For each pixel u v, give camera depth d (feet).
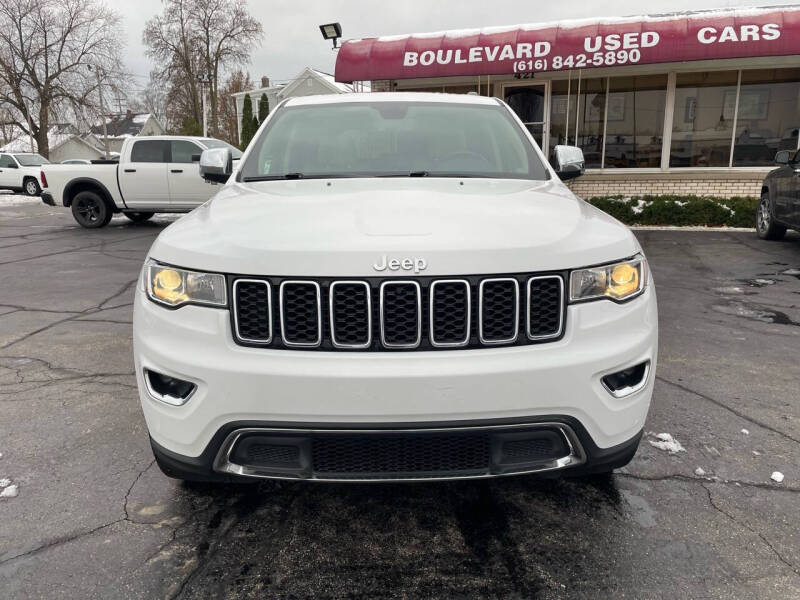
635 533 7.55
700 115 42.01
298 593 6.56
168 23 150.82
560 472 6.84
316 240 6.58
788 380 12.63
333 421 6.28
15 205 68.90
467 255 6.43
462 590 6.60
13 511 8.04
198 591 6.57
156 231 40.19
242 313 6.55
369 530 7.67
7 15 128.88
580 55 37.52
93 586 6.63
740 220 37.47
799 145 41.32
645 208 38.75
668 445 9.71
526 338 6.58
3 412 11.15
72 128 160.35
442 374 6.20
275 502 8.29
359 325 6.42
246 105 131.64
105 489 8.56
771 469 9.02
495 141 11.05
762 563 6.97
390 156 10.52
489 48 39.01
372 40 42.06
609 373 6.68
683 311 18.37
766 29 35.06
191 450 6.71
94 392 12.11
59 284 23.22
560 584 6.67
